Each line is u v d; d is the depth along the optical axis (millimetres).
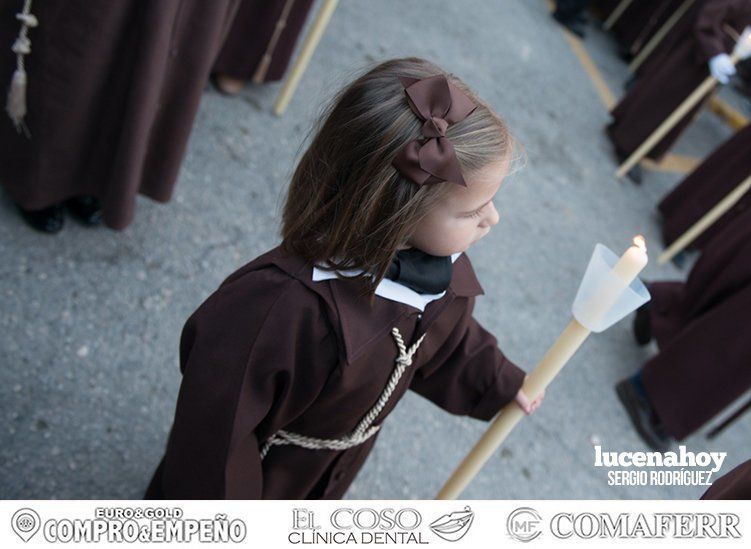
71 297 2018
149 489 1392
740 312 2467
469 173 911
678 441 2699
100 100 1857
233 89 3035
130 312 2080
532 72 4910
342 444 1216
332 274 1001
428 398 1388
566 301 3152
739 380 2482
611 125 4664
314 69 3521
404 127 884
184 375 1039
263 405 1029
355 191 921
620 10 6215
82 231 2191
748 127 3582
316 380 1041
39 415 1752
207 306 1042
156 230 2332
